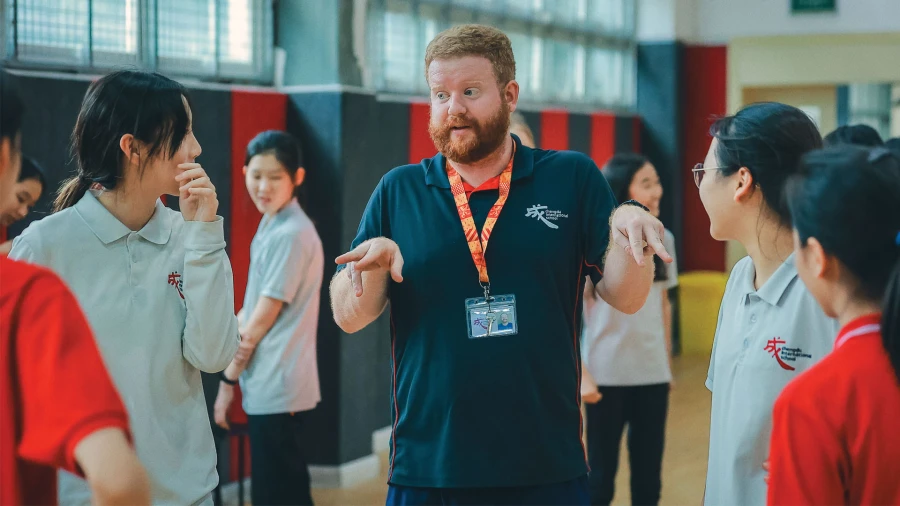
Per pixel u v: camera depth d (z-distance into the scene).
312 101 4.84
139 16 4.16
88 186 1.96
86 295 1.86
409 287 1.93
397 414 1.96
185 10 4.44
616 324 3.62
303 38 4.92
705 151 9.49
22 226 3.41
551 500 1.88
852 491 1.34
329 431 4.80
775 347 1.81
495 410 1.86
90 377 1.10
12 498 1.11
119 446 1.08
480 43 1.88
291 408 3.68
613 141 8.62
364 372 4.97
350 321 1.99
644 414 3.70
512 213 1.93
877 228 1.35
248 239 4.62
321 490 4.72
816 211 1.38
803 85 9.52
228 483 4.45
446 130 1.89
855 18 9.12
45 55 3.73
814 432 1.34
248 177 3.80
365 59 5.09
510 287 1.89
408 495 1.93
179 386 1.94
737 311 1.92
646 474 3.71
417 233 1.95
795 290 1.81
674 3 9.12
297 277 3.68
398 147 5.44
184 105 1.92
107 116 1.86
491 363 1.86
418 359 1.92
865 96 9.44
